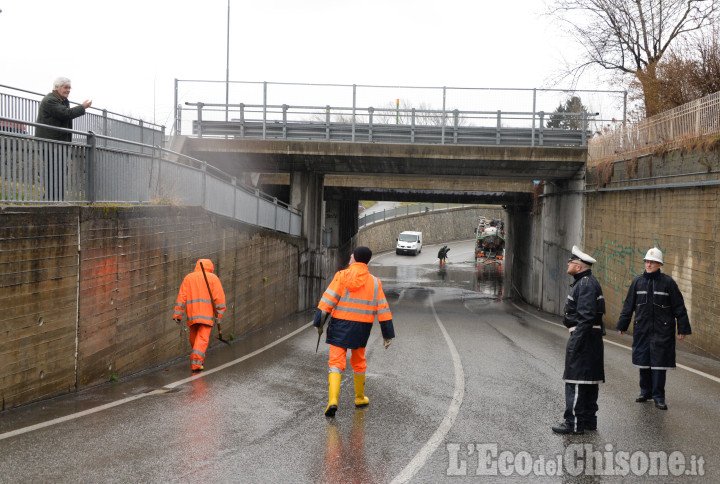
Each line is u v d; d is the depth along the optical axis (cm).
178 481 509
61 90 998
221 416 715
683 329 774
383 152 2478
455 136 2511
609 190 2050
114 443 605
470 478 533
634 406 791
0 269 681
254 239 1734
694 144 1432
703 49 2050
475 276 5359
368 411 753
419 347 1364
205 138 2508
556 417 735
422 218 8169
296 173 2759
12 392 709
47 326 764
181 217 1186
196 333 1041
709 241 1337
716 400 829
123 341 955
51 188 823
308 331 1717
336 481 516
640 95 2422
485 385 920
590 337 668
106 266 898
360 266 753
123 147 1795
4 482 499
